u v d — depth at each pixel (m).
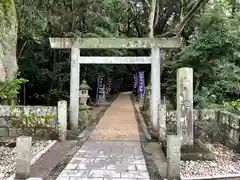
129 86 38.72
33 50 11.79
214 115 6.71
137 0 13.97
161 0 13.67
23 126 6.67
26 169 3.97
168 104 9.26
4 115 6.64
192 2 10.55
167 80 9.55
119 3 11.58
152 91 7.62
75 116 7.45
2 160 4.96
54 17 10.56
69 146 6.03
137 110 13.78
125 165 4.64
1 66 6.12
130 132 7.73
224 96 8.98
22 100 12.60
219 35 7.36
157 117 7.50
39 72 11.91
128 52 17.22
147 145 6.17
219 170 4.45
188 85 5.29
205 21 7.95
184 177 4.08
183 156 4.98
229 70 8.14
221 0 8.41
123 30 16.23
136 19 15.08
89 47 7.49
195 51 7.63
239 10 9.03
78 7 10.55
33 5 9.38
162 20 14.92
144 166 4.59
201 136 6.64
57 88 12.55
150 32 11.31
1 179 3.98
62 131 6.60
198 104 8.09
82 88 10.05
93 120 10.07
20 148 3.99
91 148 5.83
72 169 4.39
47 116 6.66
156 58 7.54
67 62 12.31
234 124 5.72
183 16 10.88
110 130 8.03
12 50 6.68
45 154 5.32
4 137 6.63
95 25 10.75
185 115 5.30
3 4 6.36
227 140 6.12
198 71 7.78
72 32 9.30
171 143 4.02
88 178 3.98
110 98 22.20
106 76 20.16
